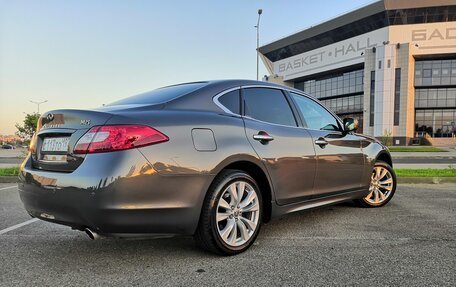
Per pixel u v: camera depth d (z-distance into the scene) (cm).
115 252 332
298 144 380
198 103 327
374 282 263
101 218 259
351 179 454
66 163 282
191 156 291
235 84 364
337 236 380
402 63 4906
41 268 293
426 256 317
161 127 284
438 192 680
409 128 4956
